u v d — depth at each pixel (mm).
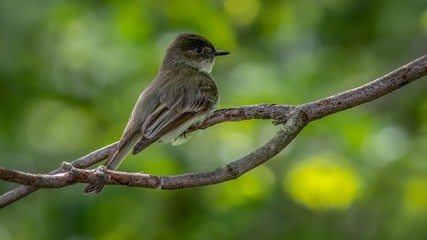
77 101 17547
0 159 15836
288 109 9164
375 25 17312
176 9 17422
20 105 17422
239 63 17359
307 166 14570
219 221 14766
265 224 14852
